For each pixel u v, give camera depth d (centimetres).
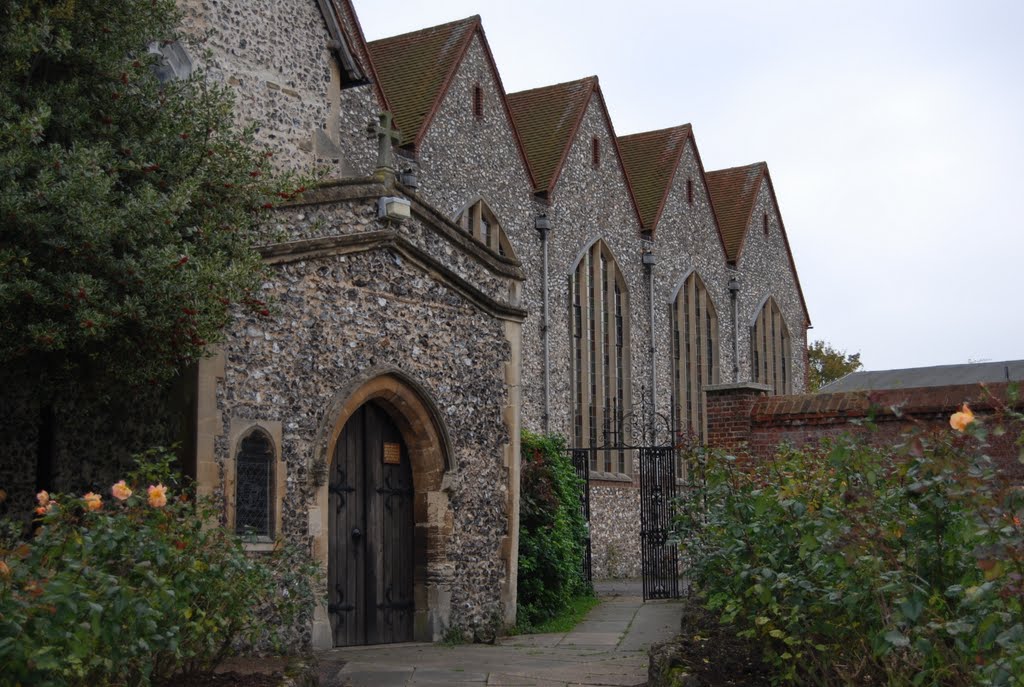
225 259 937
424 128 2205
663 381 3033
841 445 589
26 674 509
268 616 991
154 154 959
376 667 945
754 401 1345
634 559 2792
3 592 502
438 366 1208
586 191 2798
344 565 1113
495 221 2430
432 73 2336
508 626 1262
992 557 438
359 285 1120
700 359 3247
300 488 1037
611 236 2884
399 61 2431
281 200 1044
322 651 1044
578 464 1819
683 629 973
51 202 832
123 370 895
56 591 515
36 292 814
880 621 558
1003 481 472
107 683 622
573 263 2708
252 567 747
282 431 1025
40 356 924
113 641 575
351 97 2023
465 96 2383
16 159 816
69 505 657
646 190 3167
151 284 845
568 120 2792
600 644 1155
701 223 3338
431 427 1189
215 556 742
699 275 3275
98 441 1006
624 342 2898
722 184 3772
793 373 3831
